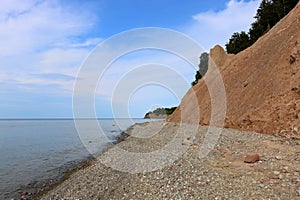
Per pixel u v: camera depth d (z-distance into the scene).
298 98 16.66
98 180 13.43
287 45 21.27
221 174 10.28
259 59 26.45
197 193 8.91
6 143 34.56
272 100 18.88
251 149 13.66
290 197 7.50
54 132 55.78
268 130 17.28
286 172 9.37
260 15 60.03
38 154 25.28
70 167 19.09
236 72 30.44
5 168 18.95
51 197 11.91
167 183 10.54
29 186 14.29
